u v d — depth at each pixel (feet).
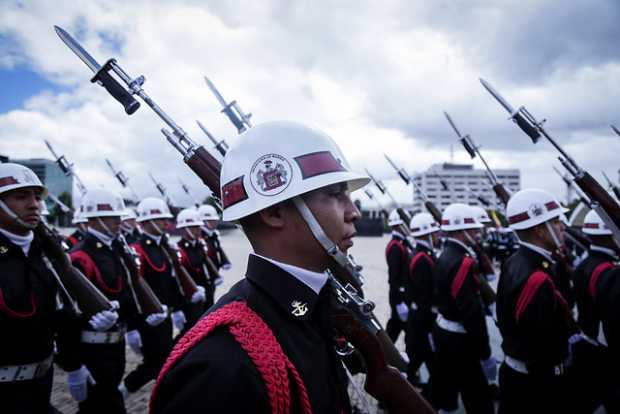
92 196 16.96
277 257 4.67
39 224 11.42
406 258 24.40
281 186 4.50
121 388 18.31
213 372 3.59
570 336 13.44
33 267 11.16
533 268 11.54
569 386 14.23
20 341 10.61
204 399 3.47
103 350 14.83
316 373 4.23
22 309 10.63
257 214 4.76
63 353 13.79
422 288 20.38
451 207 17.37
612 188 17.89
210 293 29.86
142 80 6.84
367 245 119.55
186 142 6.66
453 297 15.11
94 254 16.30
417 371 20.63
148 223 23.06
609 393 14.08
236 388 3.56
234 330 3.93
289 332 4.26
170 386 3.66
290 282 4.46
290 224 4.61
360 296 5.15
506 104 12.74
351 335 4.91
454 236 16.63
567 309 11.69
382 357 4.98
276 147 4.67
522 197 12.33
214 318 4.09
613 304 13.15
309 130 4.85
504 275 12.30
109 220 16.90
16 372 10.52
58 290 12.09
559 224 11.93
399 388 4.92
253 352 3.80
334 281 4.94
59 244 11.76
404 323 24.25
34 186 11.23
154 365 19.12
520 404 11.53
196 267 28.86
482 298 20.71
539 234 11.87
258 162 4.68
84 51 6.93
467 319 14.67
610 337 13.39
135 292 16.94
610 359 13.74
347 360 7.83
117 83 6.86
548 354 11.23
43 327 11.20
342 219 4.75
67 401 17.97
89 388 14.56
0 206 10.59
